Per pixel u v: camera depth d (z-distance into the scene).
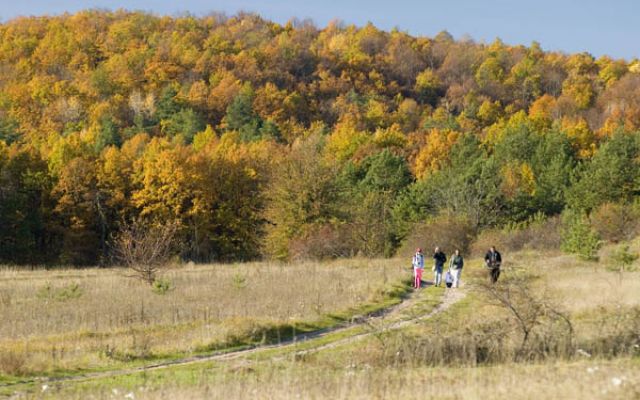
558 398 11.52
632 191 64.38
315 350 19.55
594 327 18.72
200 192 68.62
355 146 91.75
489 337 17.61
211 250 71.38
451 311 25.27
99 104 114.19
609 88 129.38
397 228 59.09
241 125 110.69
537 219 58.34
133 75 128.50
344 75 141.38
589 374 13.20
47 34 143.12
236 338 21.25
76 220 65.81
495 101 136.00
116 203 68.50
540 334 17.33
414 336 19.20
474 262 43.22
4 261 63.25
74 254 65.38
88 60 136.88
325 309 25.53
